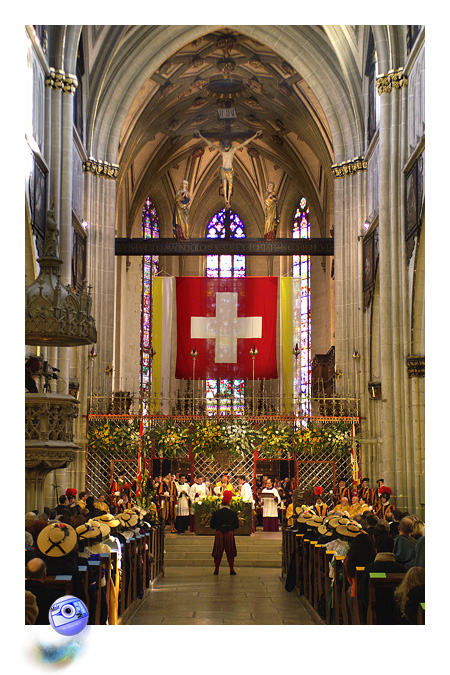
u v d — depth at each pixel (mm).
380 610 8391
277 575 18625
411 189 19188
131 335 39500
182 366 28109
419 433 19375
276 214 33469
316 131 33469
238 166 44000
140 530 14547
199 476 24219
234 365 28172
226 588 15945
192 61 32125
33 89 18484
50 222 13109
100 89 27297
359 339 26500
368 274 25984
